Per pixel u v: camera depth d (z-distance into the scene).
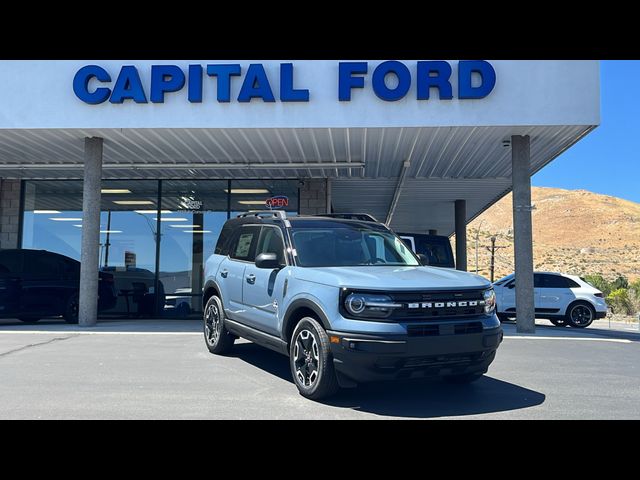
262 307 6.47
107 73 10.64
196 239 15.23
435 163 14.45
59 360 7.53
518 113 10.39
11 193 15.58
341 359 5.00
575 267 78.38
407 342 4.82
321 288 5.34
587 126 10.52
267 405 5.20
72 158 13.48
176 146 12.26
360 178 16.48
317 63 10.54
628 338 10.59
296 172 14.95
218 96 10.52
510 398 5.57
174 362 7.39
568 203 127.75
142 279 15.16
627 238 101.06
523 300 11.29
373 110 10.48
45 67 10.80
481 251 85.38
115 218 15.42
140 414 4.86
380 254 6.50
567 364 7.54
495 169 15.30
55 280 12.22
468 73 10.35
